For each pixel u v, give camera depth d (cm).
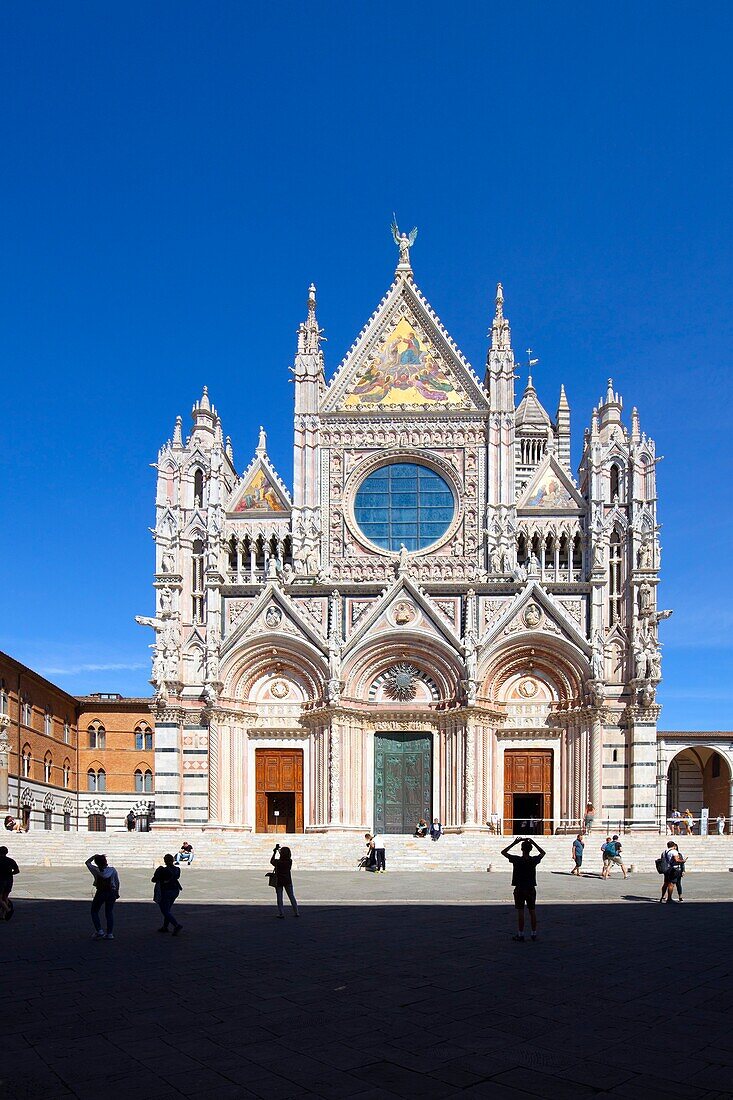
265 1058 1527
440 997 1936
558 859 5369
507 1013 1800
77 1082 1418
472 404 7150
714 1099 1333
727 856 5503
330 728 6581
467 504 6994
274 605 6825
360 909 3509
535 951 2511
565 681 6644
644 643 6531
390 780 6731
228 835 6125
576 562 6950
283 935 2827
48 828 9125
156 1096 1355
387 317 7356
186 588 6912
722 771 9831
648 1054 1534
